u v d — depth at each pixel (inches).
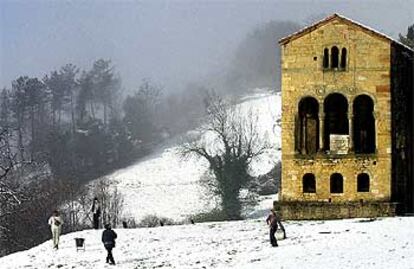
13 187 5172.2
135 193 7022.6
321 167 3809.1
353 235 3014.3
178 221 5629.9
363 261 2422.5
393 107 3823.8
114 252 3149.6
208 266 2647.6
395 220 3398.1
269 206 5595.5
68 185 6304.1
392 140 3789.4
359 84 3796.8
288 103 3860.7
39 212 5497.1
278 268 2454.5
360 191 3782.0
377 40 3782.0
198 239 3351.4
